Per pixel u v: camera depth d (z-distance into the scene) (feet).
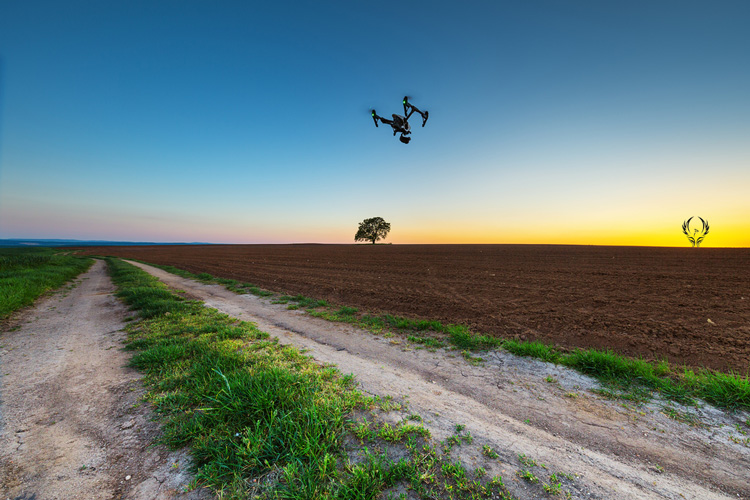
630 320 21.58
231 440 8.41
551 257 75.77
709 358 14.98
